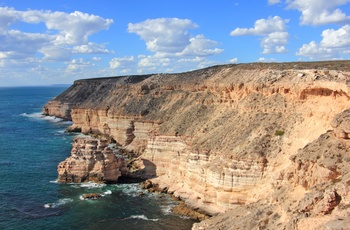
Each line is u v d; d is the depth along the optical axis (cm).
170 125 8512
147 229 5609
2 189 7256
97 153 7775
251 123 6656
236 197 5800
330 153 3822
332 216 3086
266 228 3828
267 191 5347
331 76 5906
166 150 8094
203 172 6388
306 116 5947
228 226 4444
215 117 7962
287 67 7806
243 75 8150
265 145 6016
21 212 6147
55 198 6819
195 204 6341
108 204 6575
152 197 6950
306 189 3888
